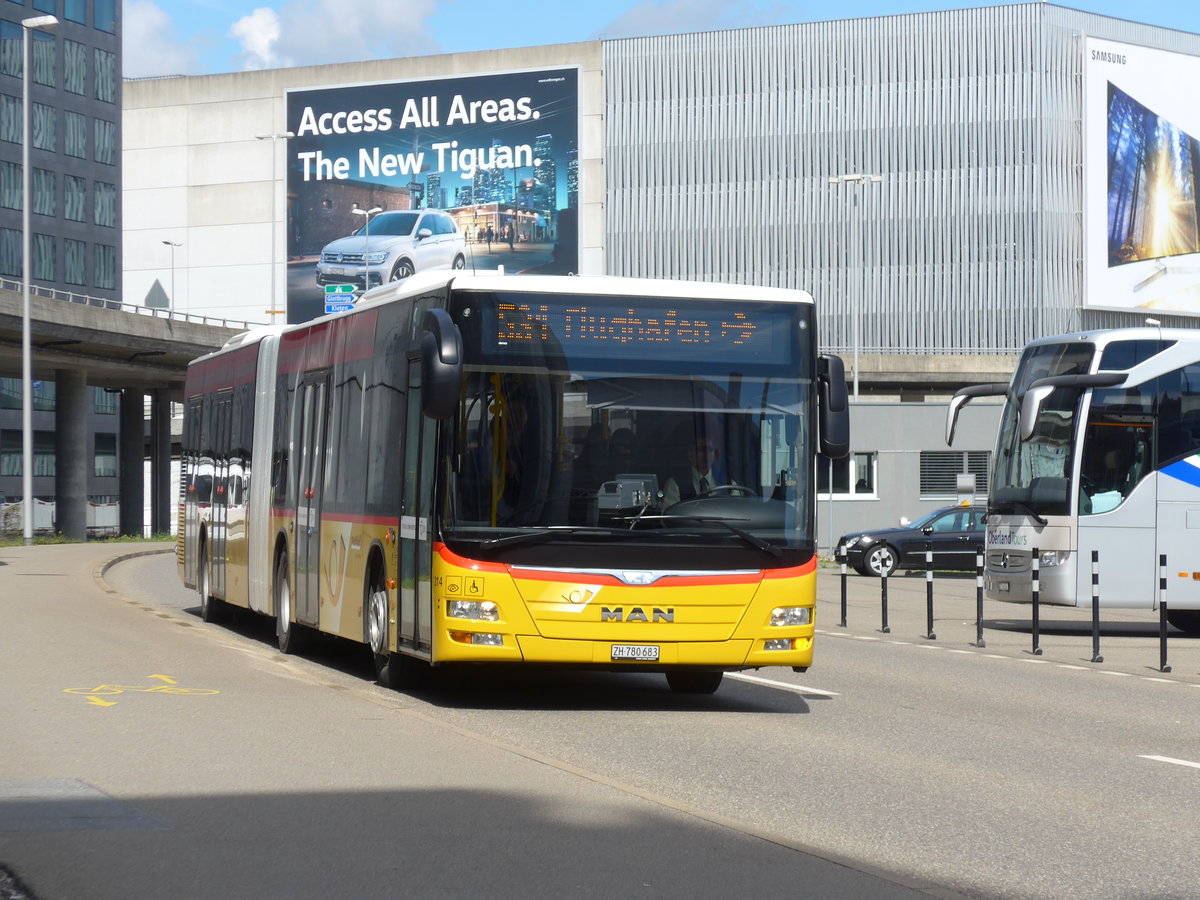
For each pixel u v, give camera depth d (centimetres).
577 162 11244
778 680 1616
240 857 688
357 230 11925
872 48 10531
